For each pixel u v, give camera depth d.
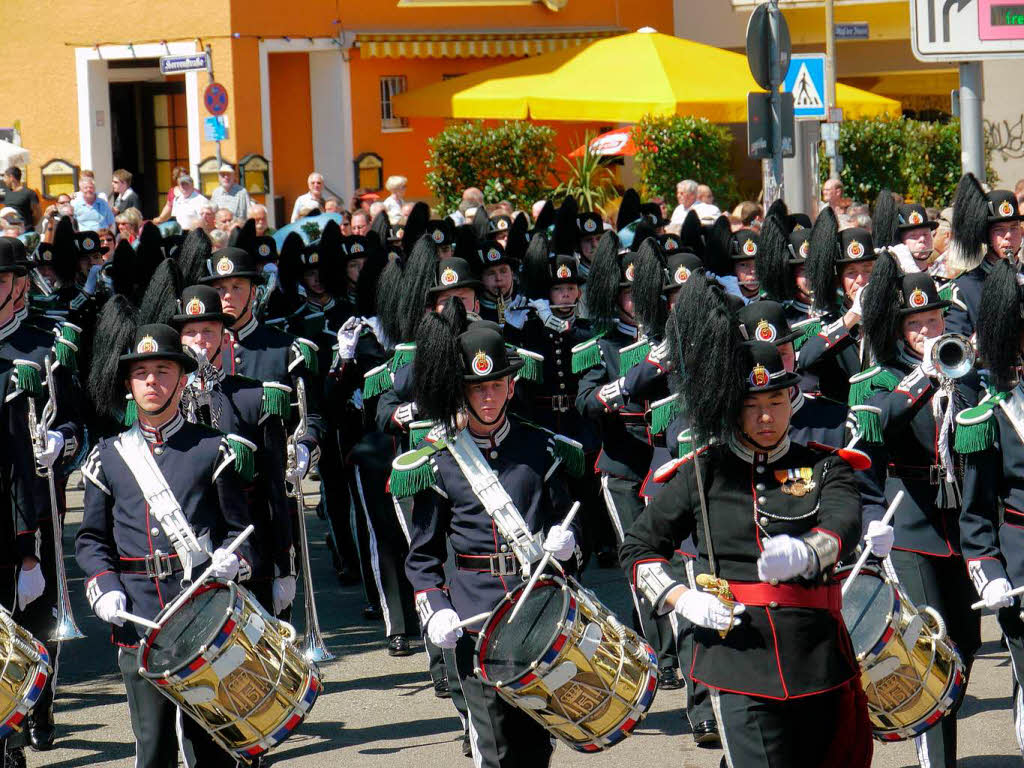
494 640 7.33
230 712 7.47
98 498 8.22
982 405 8.16
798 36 39.69
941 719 8.24
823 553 6.51
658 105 29.08
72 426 10.17
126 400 8.45
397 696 11.34
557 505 7.98
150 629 7.58
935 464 8.90
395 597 12.34
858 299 10.80
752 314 7.80
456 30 36.69
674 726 10.33
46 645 10.32
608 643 7.35
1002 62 36.44
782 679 6.61
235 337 11.12
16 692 8.06
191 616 7.63
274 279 14.42
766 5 17.48
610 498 11.12
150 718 7.99
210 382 9.61
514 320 13.06
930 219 16.22
